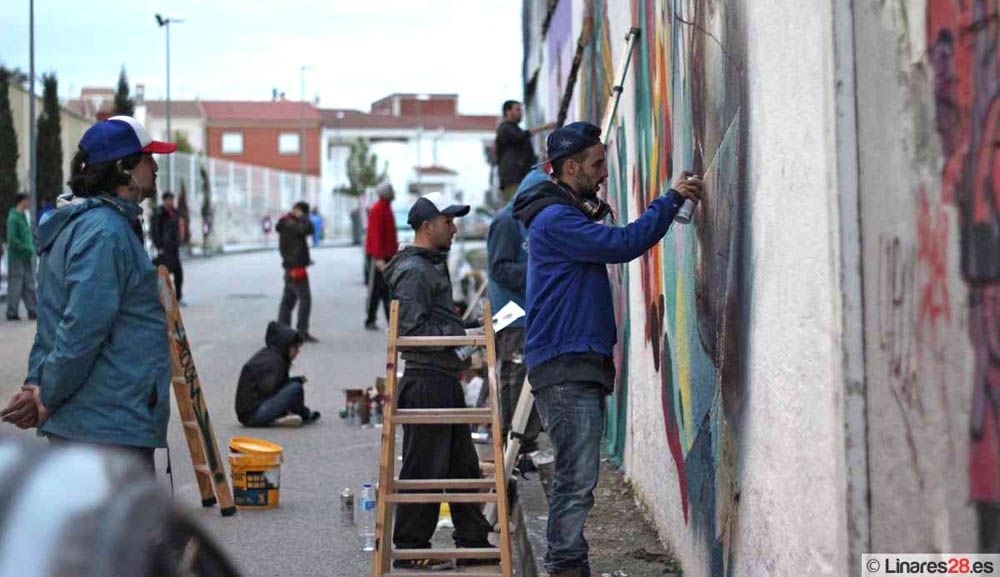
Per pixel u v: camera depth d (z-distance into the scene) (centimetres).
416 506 654
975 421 263
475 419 611
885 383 310
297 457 990
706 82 521
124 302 507
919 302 289
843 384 326
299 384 1139
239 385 1127
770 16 403
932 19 278
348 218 8681
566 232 514
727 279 479
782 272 390
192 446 793
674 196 520
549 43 1516
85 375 491
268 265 4122
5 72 2900
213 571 165
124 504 159
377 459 982
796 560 376
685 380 583
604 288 527
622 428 840
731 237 470
